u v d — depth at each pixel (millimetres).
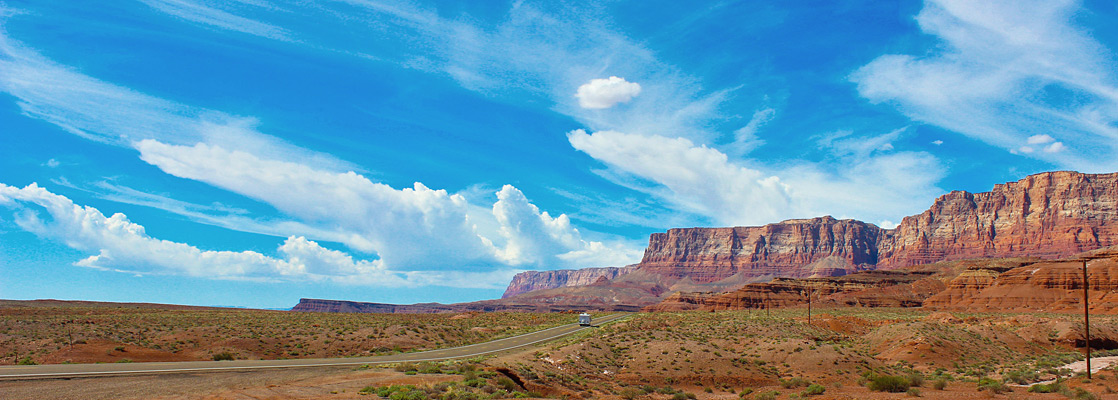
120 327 90250
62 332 83500
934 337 86000
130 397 33125
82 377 39906
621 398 51375
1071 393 46906
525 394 44469
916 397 47719
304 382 41000
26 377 39000
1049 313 164875
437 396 38000
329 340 87000
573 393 51750
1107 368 62656
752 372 66812
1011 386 55906
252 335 86688
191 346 79250
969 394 48875
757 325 92000
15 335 80000
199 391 35750
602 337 83938
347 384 40625
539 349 77875
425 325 111062
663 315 155875
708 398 55031
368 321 116688
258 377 42812
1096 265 194000
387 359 63625
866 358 74312
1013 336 96875
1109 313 165250
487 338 101875
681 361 69125
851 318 125562
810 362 70000
